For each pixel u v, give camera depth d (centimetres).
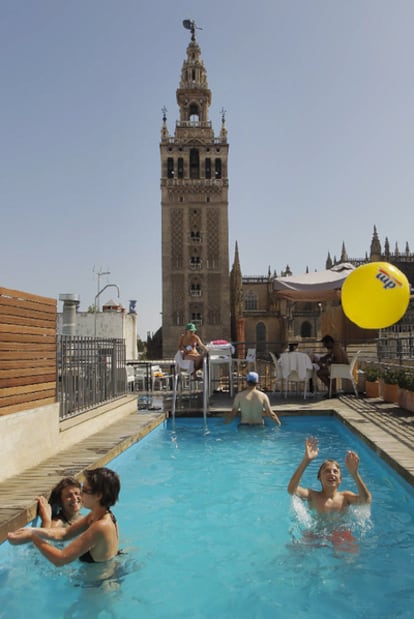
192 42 7675
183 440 1046
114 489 493
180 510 642
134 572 476
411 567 476
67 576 468
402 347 1466
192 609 411
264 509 640
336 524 569
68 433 873
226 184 7006
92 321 2612
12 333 699
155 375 2066
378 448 814
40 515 573
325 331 3025
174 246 6919
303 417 1212
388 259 7019
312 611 405
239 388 1683
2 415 669
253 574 470
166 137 7081
